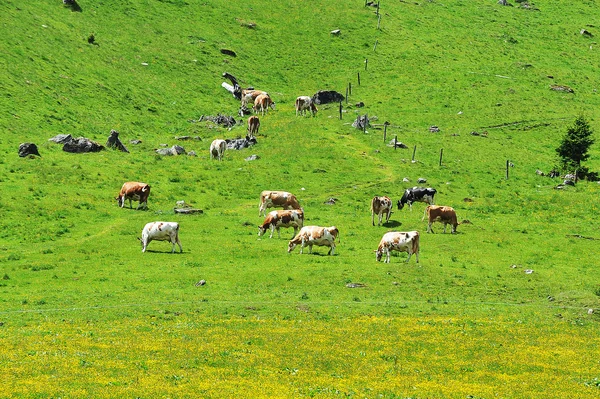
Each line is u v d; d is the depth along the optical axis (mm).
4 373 23922
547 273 46344
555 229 59406
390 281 42562
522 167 86125
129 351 27406
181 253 47625
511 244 54188
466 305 38781
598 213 65375
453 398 23906
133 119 89938
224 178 71500
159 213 58188
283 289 40094
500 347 31188
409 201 64938
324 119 98938
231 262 45844
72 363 25438
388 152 85812
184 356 27141
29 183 61938
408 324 34156
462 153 89062
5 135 74000
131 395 22281
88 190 62562
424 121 101562
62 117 83250
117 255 46719
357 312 35969
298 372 25984
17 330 30156
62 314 33625
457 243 53781
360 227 57469
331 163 79188
